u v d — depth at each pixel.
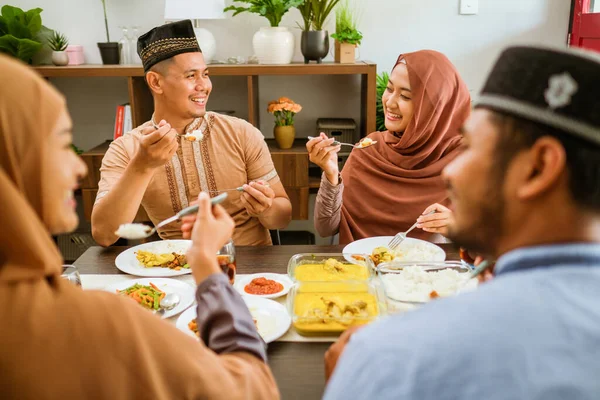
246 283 1.48
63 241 3.21
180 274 1.57
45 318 0.65
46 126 0.67
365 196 2.24
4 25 3.04
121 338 0.68
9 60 0.66
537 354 0.45
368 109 2.96
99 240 1.79
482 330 0.47
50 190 0.68
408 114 2.13
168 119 2.06
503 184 0.55
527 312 0.47
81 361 0.66
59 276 0.70
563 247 0.52
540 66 0.52
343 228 2.17
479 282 1.18
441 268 1.36
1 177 0.63
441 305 0.52
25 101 0.65
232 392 0.75
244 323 0.88
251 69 2.91
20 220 0.64
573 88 0.50
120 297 0.72
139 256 1.67
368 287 1.30
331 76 3.33
